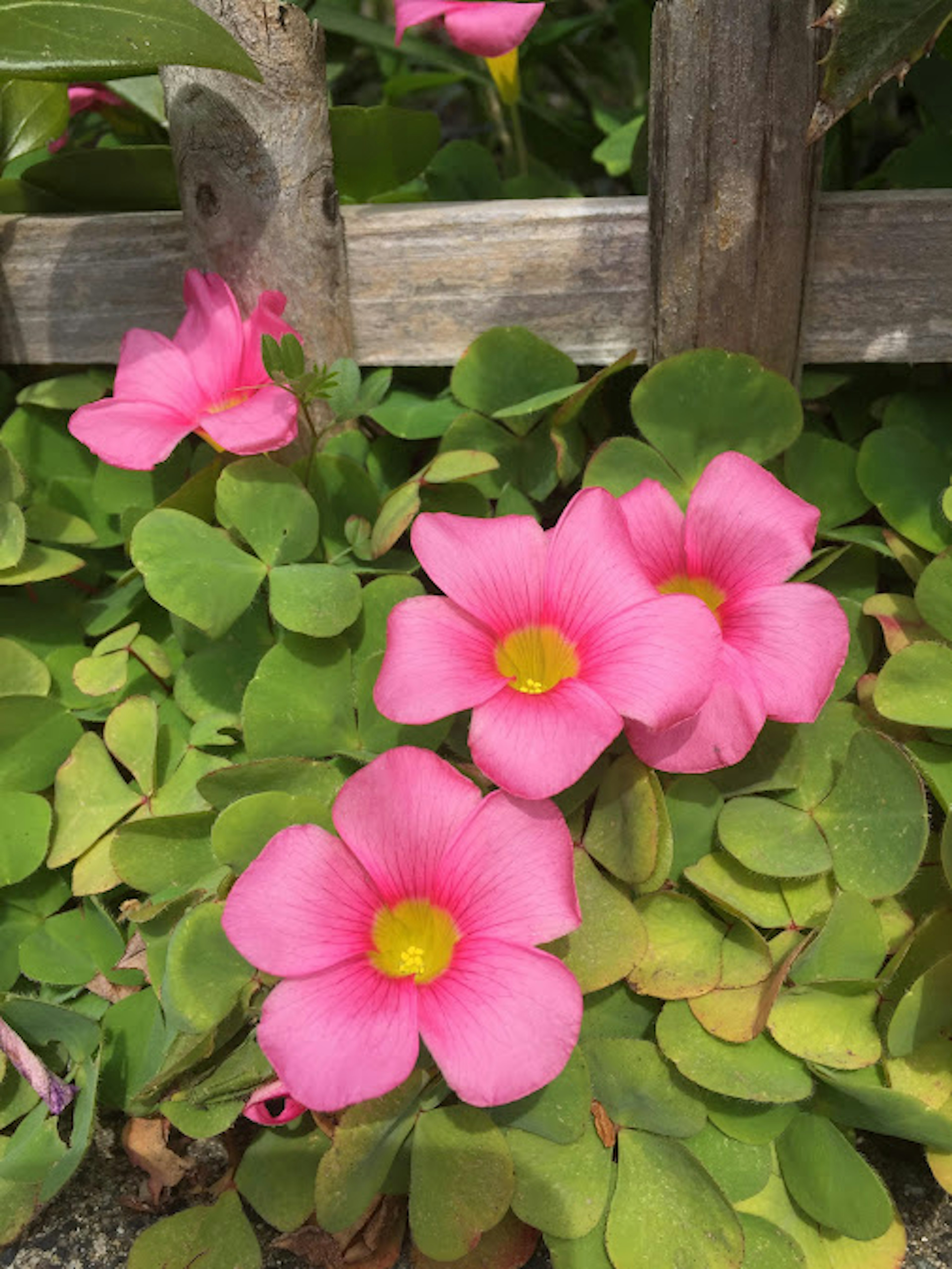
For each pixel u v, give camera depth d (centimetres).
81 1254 20
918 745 21
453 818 18
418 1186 19
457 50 35
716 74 21
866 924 19
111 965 22
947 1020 19
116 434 22
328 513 24
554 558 20
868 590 23
